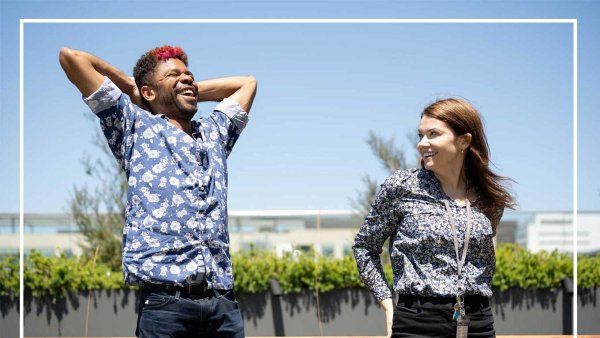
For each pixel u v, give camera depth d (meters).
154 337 2.11
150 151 2.19
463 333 2.15
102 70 2.33
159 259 2.10
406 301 2.22
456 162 2.29
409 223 2.23
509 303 4.75
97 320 4.72
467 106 2.29
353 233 5.21
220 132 2.44
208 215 2.17
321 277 4.70
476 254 2.22
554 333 4.72
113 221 5.98
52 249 5.61
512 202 2.35
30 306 4.70
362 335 4.69
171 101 2.30
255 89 2.70
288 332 4.69
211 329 2.19
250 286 4.66
